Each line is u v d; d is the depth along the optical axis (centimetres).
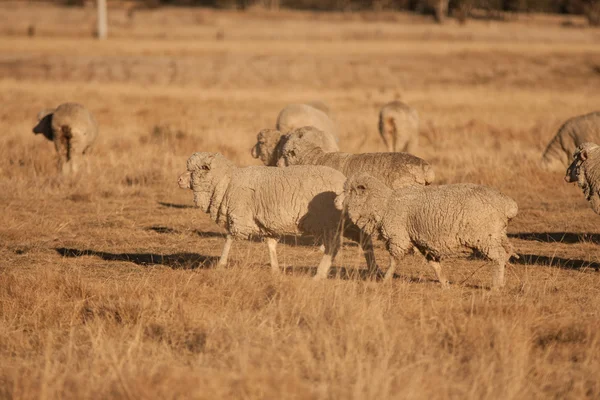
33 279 3130
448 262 3691
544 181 5681
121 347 2384
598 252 3909
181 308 2706
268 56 19575
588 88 14925
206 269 3334
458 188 3019
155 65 17425
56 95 12531
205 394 1991
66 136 5966
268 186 3234
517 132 8506
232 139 7588
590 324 2531
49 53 19612
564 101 12462
